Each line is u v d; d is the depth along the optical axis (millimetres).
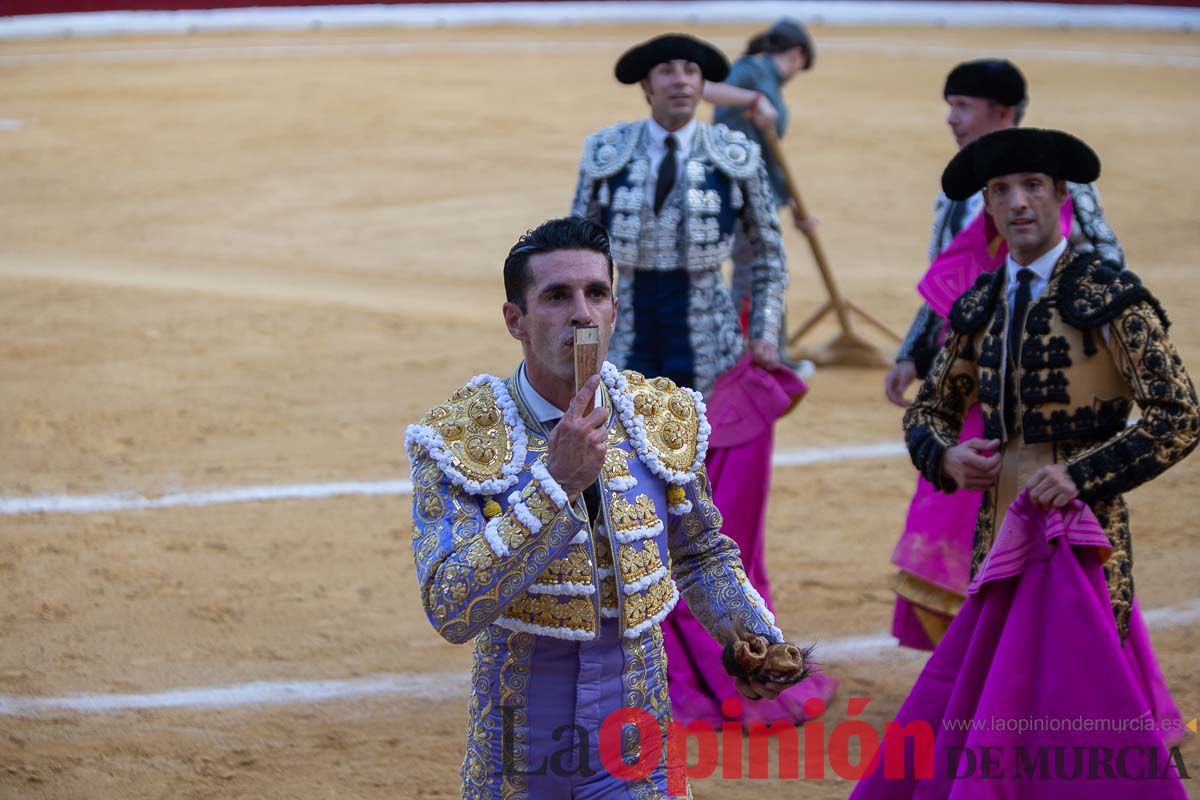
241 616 19562
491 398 10000
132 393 30125
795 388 17203
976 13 105188
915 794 12398
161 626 19250
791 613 19531
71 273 41719
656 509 10094
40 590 20391
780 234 17578
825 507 23703
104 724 16625
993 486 13242
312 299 38719
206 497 24203
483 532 9281
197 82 77312
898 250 44000
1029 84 75875
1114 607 12906
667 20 106000
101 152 59750
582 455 9156
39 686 17562
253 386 30703
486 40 96188
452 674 18000
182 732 16453
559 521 9117
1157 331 12352
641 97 71062
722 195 17047
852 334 32250
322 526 22875
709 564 10578
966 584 15742
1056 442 12820
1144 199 50062
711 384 17094
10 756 15859
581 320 9547
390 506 23781
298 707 17094
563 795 10047
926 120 65500
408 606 20000
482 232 46625
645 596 9961
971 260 16172
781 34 30984
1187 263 41812
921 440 13633
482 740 10117
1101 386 12680
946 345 13805
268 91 74125
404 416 28734
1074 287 12680
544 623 9758
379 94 72688
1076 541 12062
